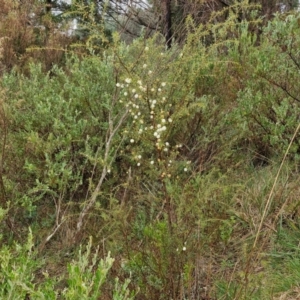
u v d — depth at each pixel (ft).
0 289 6.01
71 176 10.09
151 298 7.39
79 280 5.11
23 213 10.84
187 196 8.38
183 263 7.53
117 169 11.20
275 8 21.57
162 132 8.41
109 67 11.69
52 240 10.23
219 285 8.01
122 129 10.90
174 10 18.81
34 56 19.31
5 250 6.64
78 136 10.83
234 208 10.06
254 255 8.61
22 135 10.84
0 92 10.62
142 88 8.36
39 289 5.57
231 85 12.64
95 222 9.82
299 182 10.35
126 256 8.22
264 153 12.66
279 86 11.07
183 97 9.31
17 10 20.13
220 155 11.62
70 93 11.78
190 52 10.80
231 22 9.78
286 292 7.66
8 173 10.80
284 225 9.68
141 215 9.37
